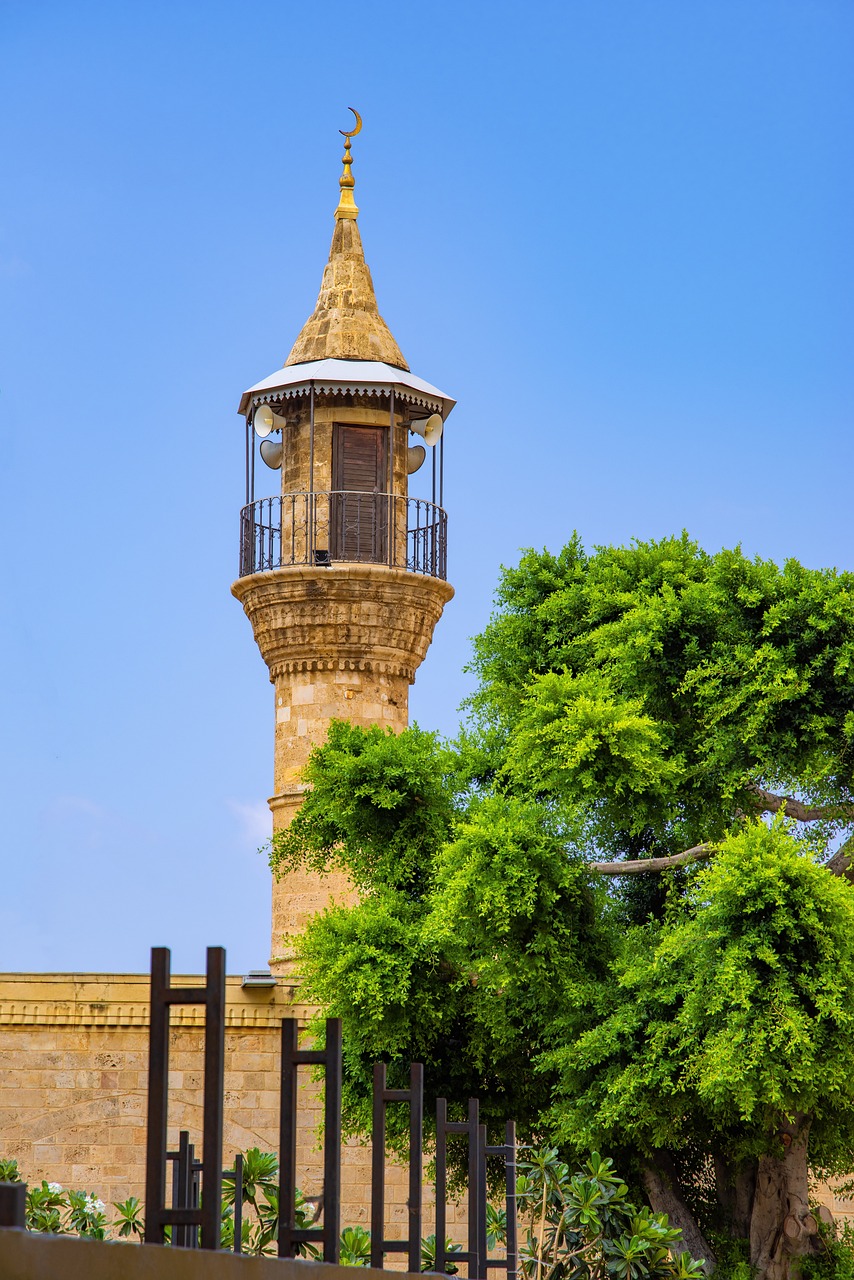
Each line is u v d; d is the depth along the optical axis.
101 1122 30.27
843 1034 21.67
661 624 25.33
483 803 25.27
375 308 41.44
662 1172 25.41
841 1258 25.30
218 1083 6.92
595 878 25.34
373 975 24.50
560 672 28.36
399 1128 25.75
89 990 30.58
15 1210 4.80
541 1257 19.70
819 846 25.61
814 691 24.61
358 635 38.59
